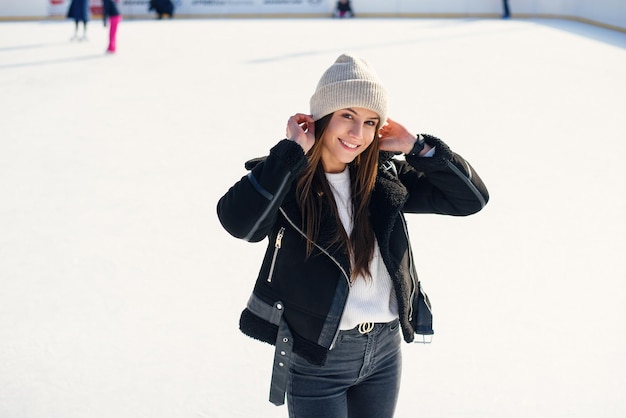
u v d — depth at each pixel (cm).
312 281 197
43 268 448
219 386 324
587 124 844
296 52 1456
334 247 195
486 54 1416
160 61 1347
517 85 1085
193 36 1794
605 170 657
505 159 688
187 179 627
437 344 359
